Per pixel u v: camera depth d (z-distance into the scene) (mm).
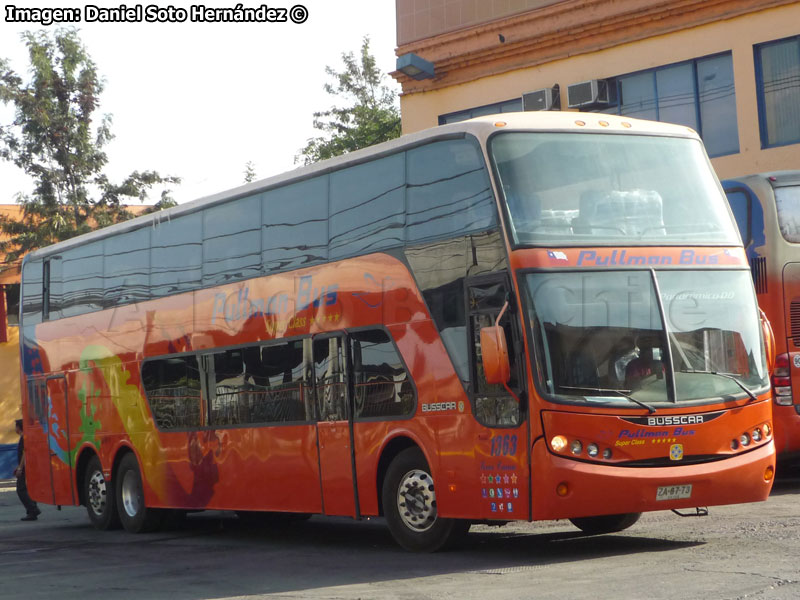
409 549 11688
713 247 11078
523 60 25250
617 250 10633
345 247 12719
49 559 13852
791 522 11828
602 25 23766
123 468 17500
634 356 10367
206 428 15242
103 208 38562
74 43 38438
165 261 16469
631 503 10078
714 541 10852
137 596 10008
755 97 21531
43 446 19844
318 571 10891
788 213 15922
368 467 12156
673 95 22859
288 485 13516
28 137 37656
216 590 10070
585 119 11258
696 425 10383
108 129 38812
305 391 13211
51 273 19844
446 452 11055
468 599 8359
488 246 10672
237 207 14867
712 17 22141
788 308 15703
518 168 10750
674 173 11273
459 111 26547
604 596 8039
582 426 10047
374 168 12406
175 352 16031
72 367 18922
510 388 10352
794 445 15664
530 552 11047
